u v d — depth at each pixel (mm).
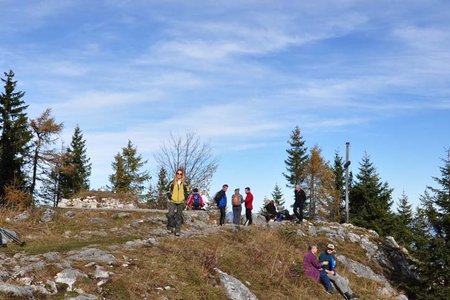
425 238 19562
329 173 49531
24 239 14219
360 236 23047
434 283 19250
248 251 14883
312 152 51750
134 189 56062
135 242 12703
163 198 41062
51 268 9445
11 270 9508
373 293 17359
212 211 25469
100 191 32031
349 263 19875
